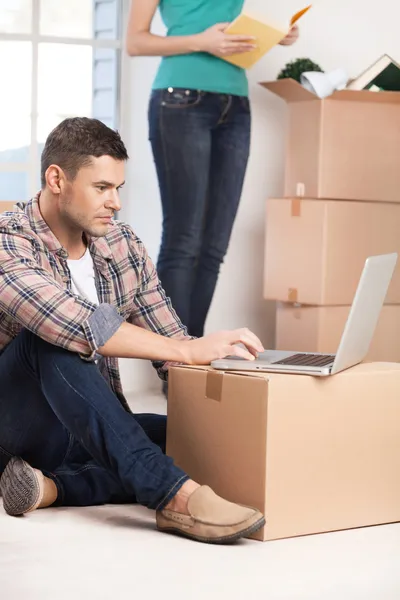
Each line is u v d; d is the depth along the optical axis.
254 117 4.67
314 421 2.22
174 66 4.02
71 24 4.40
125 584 1.87
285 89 4.04
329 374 2.22
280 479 2.18
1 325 2.45
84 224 2.38
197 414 2.30
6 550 2.08
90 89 4.46
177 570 1.96
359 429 2.31
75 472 2.46
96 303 2.52
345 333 2.20
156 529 2.25
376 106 4.06
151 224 4.49
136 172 4.47
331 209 4.00
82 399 2.18
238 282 4.74
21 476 2.34
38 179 4.42
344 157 4.03
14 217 2.41
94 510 2.42
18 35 4.32
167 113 4.05
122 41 4.45
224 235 4.29
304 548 2.14
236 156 4.18
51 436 2.44
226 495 2.25
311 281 4.05
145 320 2.63
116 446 2.16
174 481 2.15
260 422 2.16
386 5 4.78
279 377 2.16
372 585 1.91
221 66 4.04
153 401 4.16
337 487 2.28
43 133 4.41
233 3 4.07
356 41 4.76
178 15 4.03
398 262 4.22
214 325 4.72
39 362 2.26
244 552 2.09
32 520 2.32
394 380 2.37
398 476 2.39
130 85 4.45
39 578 1.90
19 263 2.30
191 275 4.23
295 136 4.10
